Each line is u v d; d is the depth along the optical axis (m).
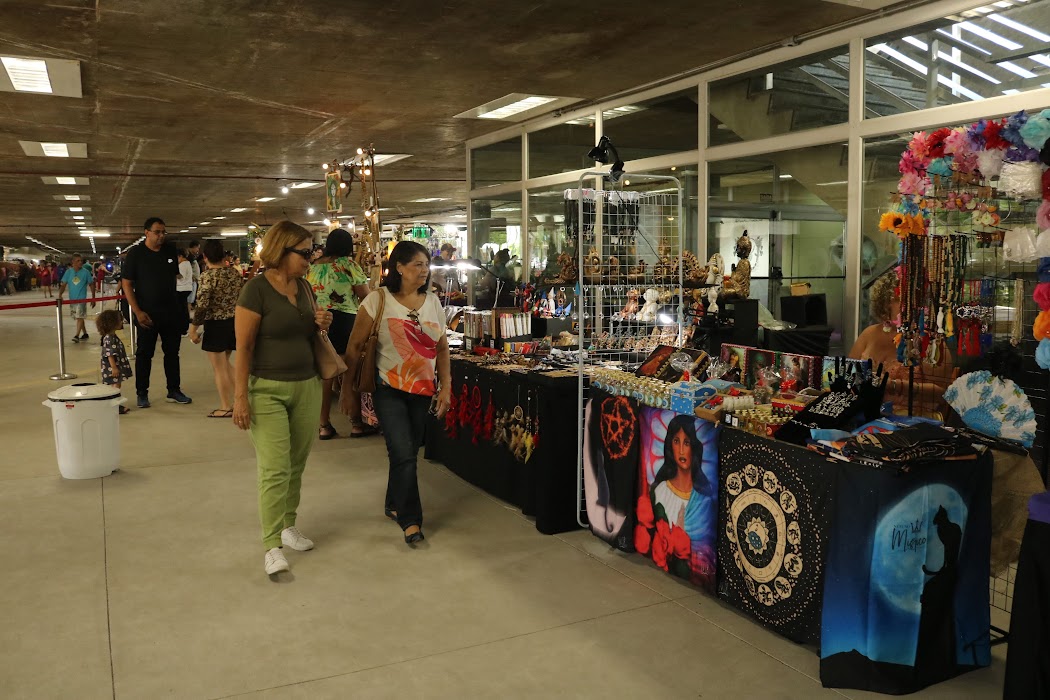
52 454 5.66
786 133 5.50
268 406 3.54
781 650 2.84
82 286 14.23
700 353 3.64
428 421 5.57
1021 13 4.07
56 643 2.88
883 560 2.52
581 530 4.14
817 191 5.33
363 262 7.11
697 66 6.10
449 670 2.70
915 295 3.20
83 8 4.54
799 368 3.41
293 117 8.16
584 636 2.95
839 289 5.21
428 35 5.21
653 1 4.56
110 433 5.12
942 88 4.51
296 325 3.55
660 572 3.57
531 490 4.28
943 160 3.04
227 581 3.46
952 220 3.41
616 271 4.47
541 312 5.74
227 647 2.86
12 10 4.58
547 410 4.00
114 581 3.45
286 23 4.88
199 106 7.50
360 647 2.86
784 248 5.61
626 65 6.07
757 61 5.68
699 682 2.62
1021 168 2.59
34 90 6.69
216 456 5.64
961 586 2.69
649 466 3.54
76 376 9.48
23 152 10.41
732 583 3.09
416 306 3.85
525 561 3.70
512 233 9.16
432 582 3.45
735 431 3.04
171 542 3.93
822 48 5.18
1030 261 2.67
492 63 5.97
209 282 6.74
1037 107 4.03
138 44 5.32
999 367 3.15
